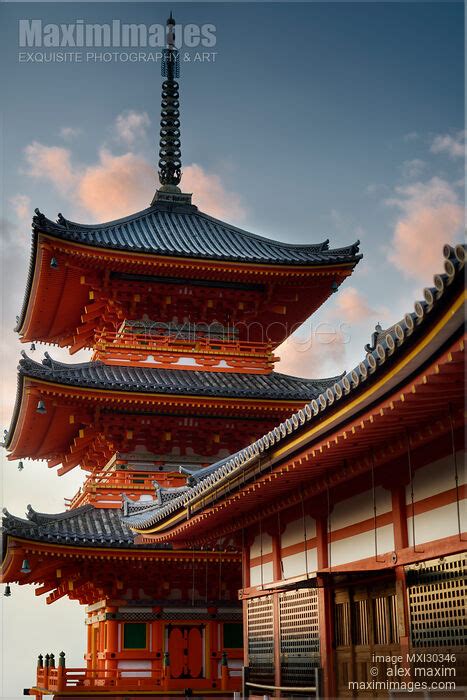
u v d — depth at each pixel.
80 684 38.59
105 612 40.38
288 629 30.09
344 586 26.20
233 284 47.59
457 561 20.27
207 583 41.22
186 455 45.00
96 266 44.88
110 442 43.97
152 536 36.84
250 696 32.69
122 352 46.16
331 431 21.69
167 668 39.09
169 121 55.38
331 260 46.94
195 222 52.62
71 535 38.03
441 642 20.73
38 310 51.25
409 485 22.59
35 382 40.59
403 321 16.03
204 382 45.22
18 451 52.06
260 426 45.12
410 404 18.73
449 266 13.91
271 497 29.48
